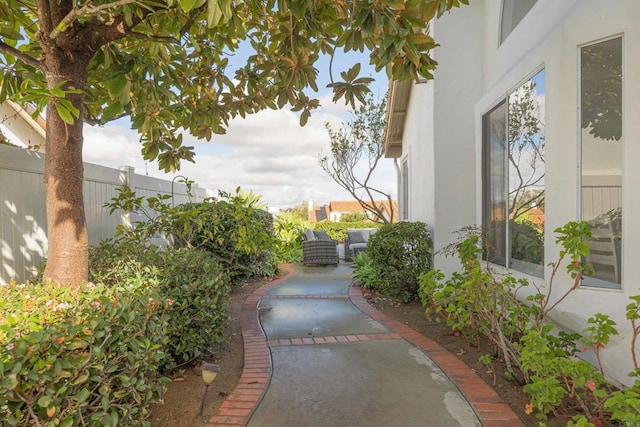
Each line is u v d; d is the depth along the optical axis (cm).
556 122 390
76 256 331
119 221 644
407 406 332
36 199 454
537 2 454
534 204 454
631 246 335
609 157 354
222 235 756
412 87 938
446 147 660
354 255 1362
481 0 648
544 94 422
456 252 619
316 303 712
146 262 433
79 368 219
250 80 523
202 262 455
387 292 716
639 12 331
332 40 437
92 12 277
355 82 430
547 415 309
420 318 598
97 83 446
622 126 342
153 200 541
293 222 1490
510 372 371
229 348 483
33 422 208
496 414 316
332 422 308
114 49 358
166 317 316
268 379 387
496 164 568
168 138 526
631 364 333
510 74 504
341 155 1430
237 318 607
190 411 325
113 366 239
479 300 381
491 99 570
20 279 427
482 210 607
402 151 1212
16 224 426
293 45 405
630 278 335
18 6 377
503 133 541
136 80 374
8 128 926
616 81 350
